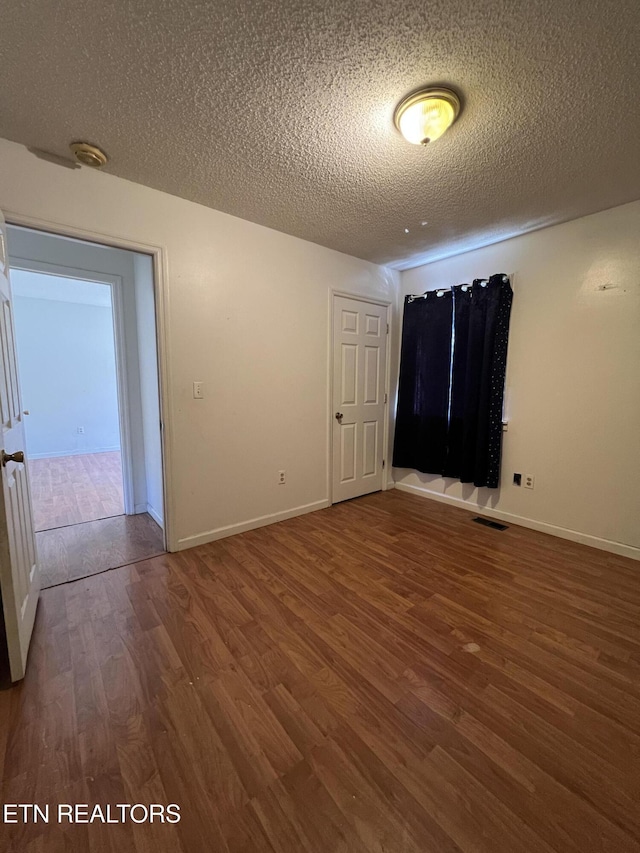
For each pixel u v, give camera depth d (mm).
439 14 1105
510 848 908
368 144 1701
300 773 1080
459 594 1991
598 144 1682
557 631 1703
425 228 2670
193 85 1369
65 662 1492
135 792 1027
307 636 1655
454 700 1331
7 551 1336
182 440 2418
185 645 1594
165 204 2193
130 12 1099
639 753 1143
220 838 928
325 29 1151
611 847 909
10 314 1742
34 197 1787
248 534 2744
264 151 1774
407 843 918
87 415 5762
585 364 2543
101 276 2852
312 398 3131
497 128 1576
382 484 3896
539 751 1146
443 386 3363
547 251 2668
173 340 2314
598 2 1056
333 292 3154
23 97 1426
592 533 2578
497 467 3008
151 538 2662
